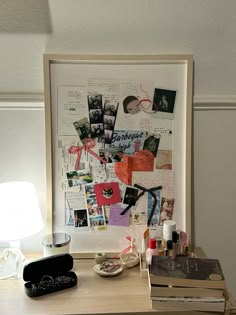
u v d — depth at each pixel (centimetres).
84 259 139
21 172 143
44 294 114
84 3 132
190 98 136
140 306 108
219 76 139
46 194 139
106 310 106
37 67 136
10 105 137
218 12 134
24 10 132
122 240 141
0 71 136
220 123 142
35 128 140
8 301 111
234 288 152
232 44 137
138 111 137
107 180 139
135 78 136
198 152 143
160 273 108
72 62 134
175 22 134
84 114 137
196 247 148
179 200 141
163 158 139
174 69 136
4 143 140
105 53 135
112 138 138
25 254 143
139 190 140
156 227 141
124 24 134
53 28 133
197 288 106
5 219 122
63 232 140
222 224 148
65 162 138
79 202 140
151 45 135
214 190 146
